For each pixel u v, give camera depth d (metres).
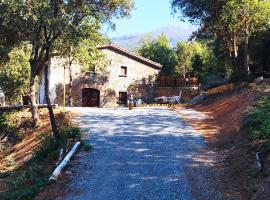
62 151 14.76
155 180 11.88
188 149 14.97
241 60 31.20
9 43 22.55
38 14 15.55
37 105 25.64
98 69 38.72
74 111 23.88
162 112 23.78
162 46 54.78
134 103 35.84
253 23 25.48
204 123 19.42
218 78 42.22
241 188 10.68
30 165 15.61
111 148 15.32
